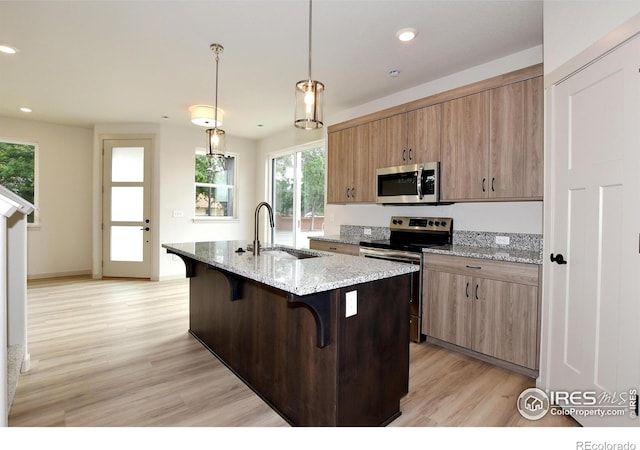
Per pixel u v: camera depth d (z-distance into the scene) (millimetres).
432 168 3078
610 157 1589
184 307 3973
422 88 3643
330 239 3893
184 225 5699
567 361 1906
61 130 5527
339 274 1591
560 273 1964
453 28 2545
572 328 1860
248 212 6426
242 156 6336
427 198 3119
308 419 1731
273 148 6039
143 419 1860
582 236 1778
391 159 3492
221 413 1938
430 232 3506
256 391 2152
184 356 2668
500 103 2666
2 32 2650
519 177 2551
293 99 4168
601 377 1642
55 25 2549
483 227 3145
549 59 2062
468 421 1856
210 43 2803
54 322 3402
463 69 3260
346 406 1607
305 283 1404
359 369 1656
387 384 1811
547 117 2076
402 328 1885
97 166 5516
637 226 1446
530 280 2303
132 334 3107
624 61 1507
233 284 2311
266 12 2359
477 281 2588
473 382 2287
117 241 5602
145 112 4805
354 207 4426
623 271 1515
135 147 5508
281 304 1935
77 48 2904
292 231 5773
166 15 2408
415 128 3268
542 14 2355
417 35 2650
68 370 2402
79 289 4781
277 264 1868
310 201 5426
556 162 1996
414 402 2039
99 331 3172
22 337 2422
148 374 2371
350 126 3973
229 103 4336
